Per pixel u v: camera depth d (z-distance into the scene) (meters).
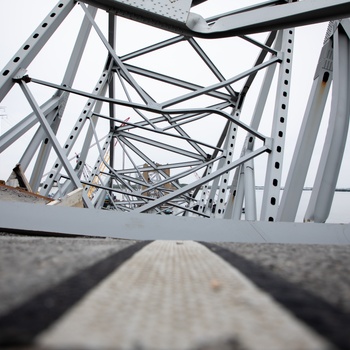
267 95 18.86
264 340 1.25
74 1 14.06
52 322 1.42
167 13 9.37
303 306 1.70
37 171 17.75
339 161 10.73
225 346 1.20
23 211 7.79
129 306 1.72
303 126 11.96
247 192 15.79
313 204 10.61
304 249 4.48
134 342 1.23
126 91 21.64
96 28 14.20
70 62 18.08
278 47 17.72
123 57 21.84
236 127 25.77
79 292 1.91
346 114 11.04
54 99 17.34
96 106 24.92
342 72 11.34
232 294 1.96
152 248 4.38
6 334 1.26
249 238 8.13
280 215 11.37
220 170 11.73
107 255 3.41
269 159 12.17
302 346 1.19
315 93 12.12
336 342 1.22
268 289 2.06
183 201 44.22
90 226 7.90
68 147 19.34
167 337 1.30
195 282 2.29
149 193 58.28
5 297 1.78
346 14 8.52
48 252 3.48
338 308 1.68
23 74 11.91
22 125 14.32
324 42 12.52
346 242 8.31
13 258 3.01
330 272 2.70
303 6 8.54
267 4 15.57
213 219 8.36
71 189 22.91
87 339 1.24
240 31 9.41
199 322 1.48
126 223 8.08
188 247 4.64
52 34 13.32
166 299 1.86
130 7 9.45
